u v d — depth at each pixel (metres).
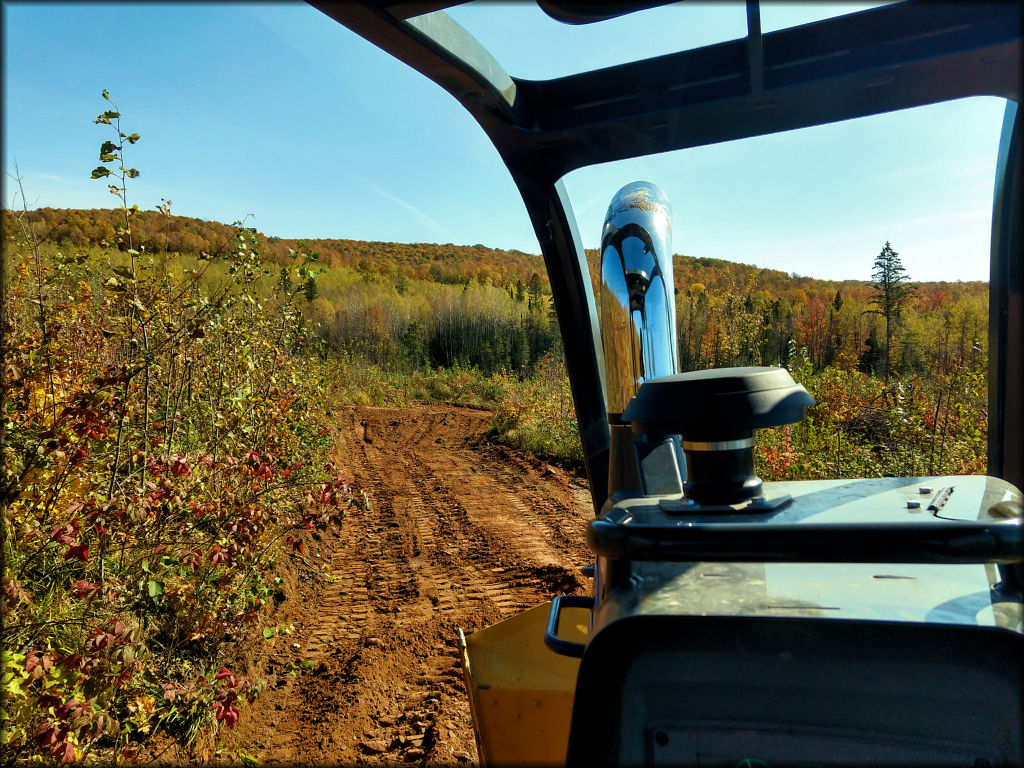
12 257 3.38
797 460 6.92
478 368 39.00
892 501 1.14
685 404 1.16
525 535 6.81
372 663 3.96
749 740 1.01
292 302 5.35
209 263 4.09
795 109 1.62
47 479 2.90
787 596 1.06
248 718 3.41
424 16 1.31
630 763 1.04
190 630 3.53
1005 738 0.93
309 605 4.97
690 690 1.04
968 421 6.63
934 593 1.03
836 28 1.47
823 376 9.08
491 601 5.02
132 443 3.64
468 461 11.89
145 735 2.96
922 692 0.96
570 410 13.91
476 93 1.58
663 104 1.64
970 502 1.09
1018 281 1.56
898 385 7.74
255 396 4.97
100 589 2.80
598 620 1.14
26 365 2.94
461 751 3.05
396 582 5.50
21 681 2.41
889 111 1.61
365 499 4.09
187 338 3.91
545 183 1.93
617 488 1.64
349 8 1.18
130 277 3.41
